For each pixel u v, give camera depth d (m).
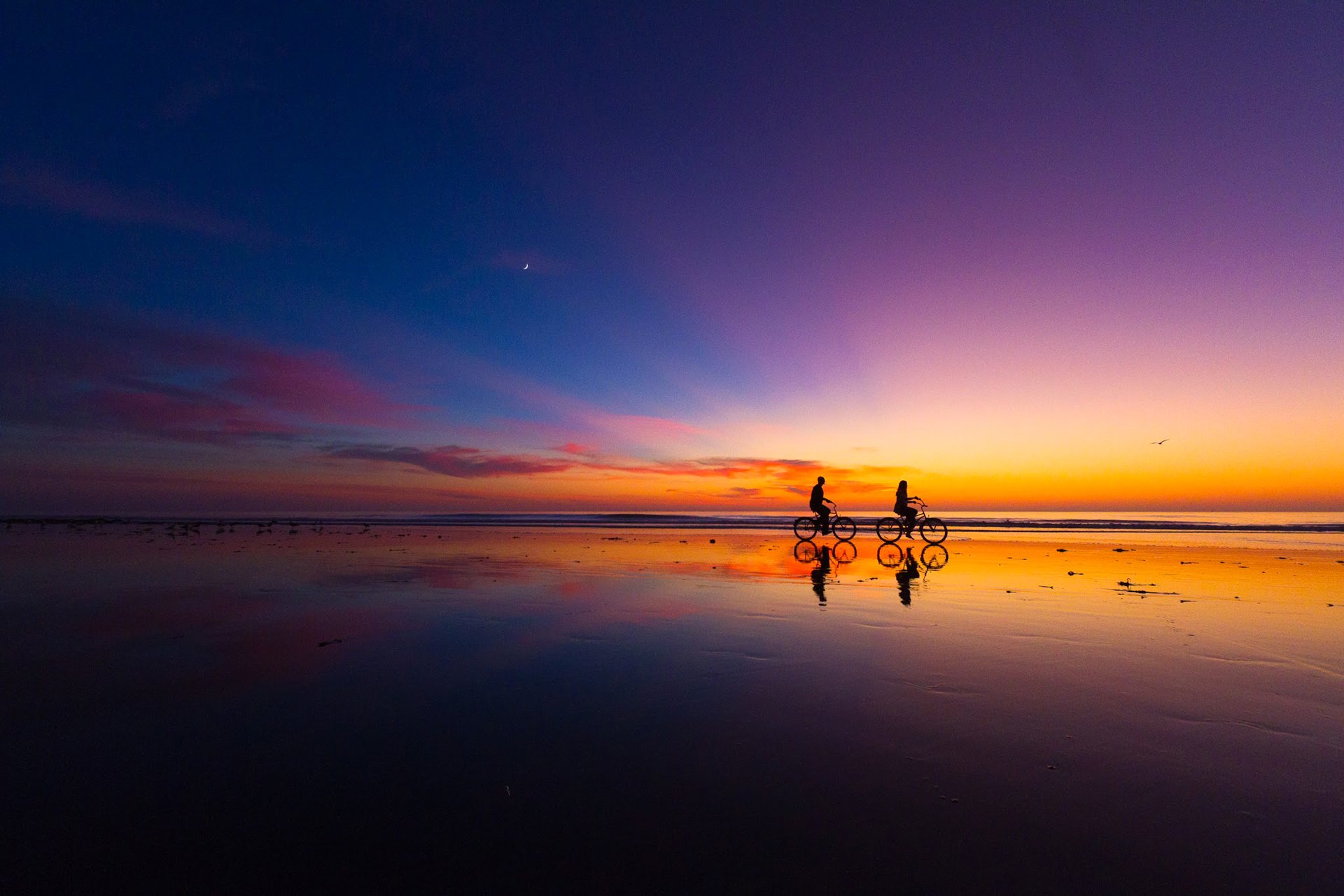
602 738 4.27
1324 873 2.77
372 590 10.20
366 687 5.32
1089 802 3.41
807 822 3.20
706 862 2.84
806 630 7.48
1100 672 5.79
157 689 5.25
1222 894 2.63
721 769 3.81
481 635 7.19
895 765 3.86
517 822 3.20
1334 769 3.83
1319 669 5.86
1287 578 11.66
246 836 3.05
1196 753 4.04
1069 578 11.84
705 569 13.14
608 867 2.80
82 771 3.74
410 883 2.69
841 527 20.83
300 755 3.99
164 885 2.66
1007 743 4.21
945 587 10.72
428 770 3.78
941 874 2.76
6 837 3.02
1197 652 6.48
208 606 8.83
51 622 7.68
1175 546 19.22
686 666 5.98
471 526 30.62
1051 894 2.62
